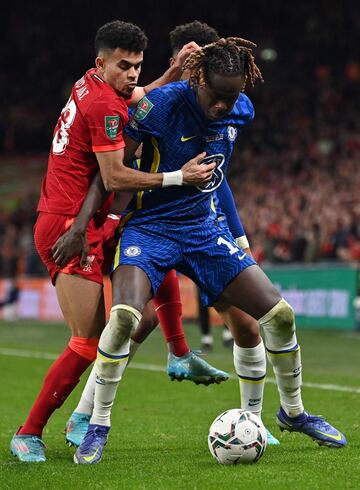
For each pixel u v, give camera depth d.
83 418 20.16
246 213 78.81
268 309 17.95
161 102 17.98
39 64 134.00
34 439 18.81
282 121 104.19
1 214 110.06
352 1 116.12
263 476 15.81
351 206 67.69
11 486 15.90
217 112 17.73
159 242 18.36
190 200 18.48
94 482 15.88
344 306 57.06
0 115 131.75
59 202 18.48
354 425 23.20
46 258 18.78
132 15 130.75
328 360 42.91
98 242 18.81
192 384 33.97
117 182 17.83
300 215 69.88
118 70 18.20
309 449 18.89
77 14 133.12
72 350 18.75
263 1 124.38
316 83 110.44
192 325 65.88
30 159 127.94
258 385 19.38
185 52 19.98
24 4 135.12
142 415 26.58
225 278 18.27
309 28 120.44
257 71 17.86
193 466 17.14
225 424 17.19
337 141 92.75
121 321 17.42
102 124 17.81
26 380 36.25
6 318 82.19
